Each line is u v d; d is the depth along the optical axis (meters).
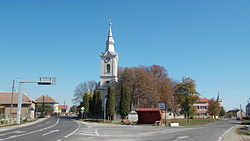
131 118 60.53
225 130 32.50
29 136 20.41
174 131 28.95
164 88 69.38
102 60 82.06
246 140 19.59
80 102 90.06
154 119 48.12
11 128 31.20
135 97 66.69
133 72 68.38
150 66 77.88
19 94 41.25
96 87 86.69
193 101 54.06
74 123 47.91
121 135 22.64
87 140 17.91
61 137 19.91
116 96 70.81
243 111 160.38
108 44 84.62
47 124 42.41
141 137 20.78
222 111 145.00
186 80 54.56
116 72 82.38
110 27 86.69
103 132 26.23
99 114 66.31
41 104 125.25
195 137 21.33
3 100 76.75
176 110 75.06
